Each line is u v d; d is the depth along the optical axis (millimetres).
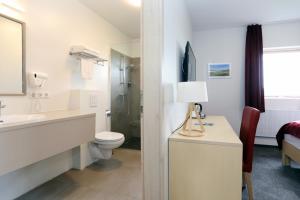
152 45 1245
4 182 1790
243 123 2027
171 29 1634
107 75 3289
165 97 1392
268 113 3635
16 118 1698
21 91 1919
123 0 2607
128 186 2127
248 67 3584
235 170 1378
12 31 1852
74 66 2592
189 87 1483
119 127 3666
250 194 1672
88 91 2646
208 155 1429
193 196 1471
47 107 2205
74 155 2600
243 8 2877
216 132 1745
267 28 3582
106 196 1929
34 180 2076
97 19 3004
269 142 3693
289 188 2098
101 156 2727
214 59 3861
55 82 2303
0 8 1763
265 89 3746
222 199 1410
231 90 3795
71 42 2523
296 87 3609
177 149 1496
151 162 1262
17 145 1339
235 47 3756
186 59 2012
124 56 3775
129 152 3326
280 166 2732
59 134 1713
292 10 2945
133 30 3650
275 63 3689
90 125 2139
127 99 3939
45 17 2166
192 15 3150
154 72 1243
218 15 3150
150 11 1245
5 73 1805
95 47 2967
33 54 2037
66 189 2057
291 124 2609
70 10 2500
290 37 3482
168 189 1520
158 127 1243
